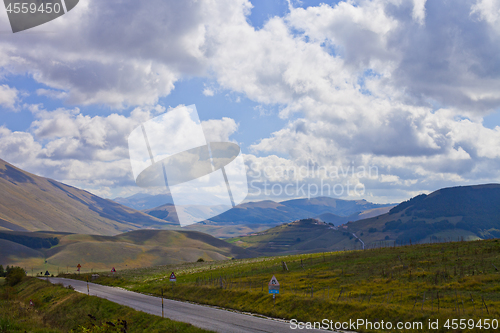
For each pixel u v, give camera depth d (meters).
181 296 42.00
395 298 30.83
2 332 19.58
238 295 35.94
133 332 25.66
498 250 49.06
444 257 48.81
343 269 50.72
